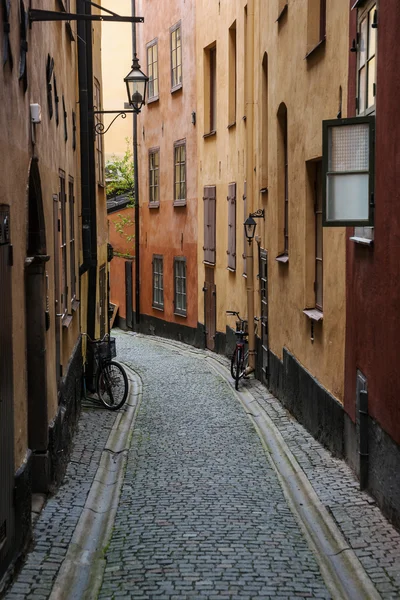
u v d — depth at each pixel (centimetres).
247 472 960
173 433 1186
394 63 696
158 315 2738
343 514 760
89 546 710
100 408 1377
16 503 613
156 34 2677
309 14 1119
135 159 2933
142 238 2900
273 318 1433
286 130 1375
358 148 776
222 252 2069
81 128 1405
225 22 1981
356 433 876
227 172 1989
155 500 847
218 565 655
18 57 652
